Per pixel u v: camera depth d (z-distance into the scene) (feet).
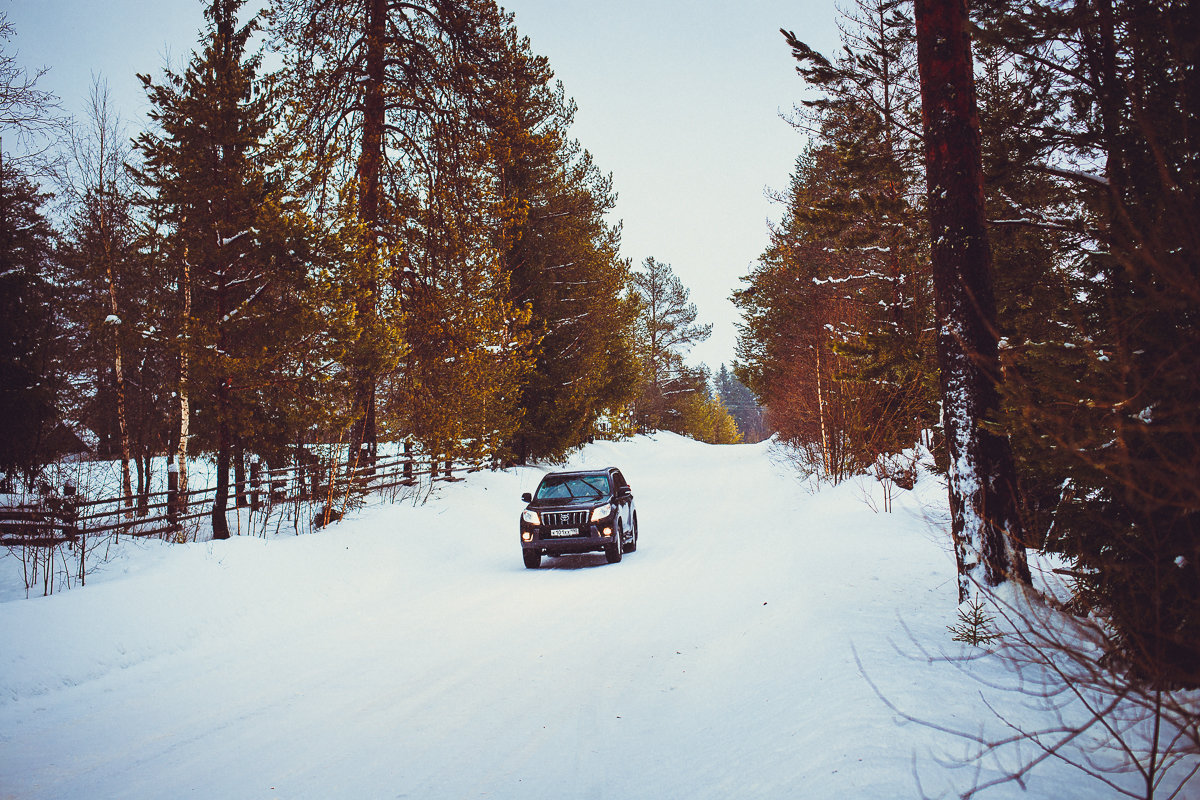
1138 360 10.90
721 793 12.24
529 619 28.73
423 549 45.93
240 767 15.16
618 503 44.78
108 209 59.98
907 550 31.81
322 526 44.19
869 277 59.93
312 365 39.19
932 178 20.99
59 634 23.50
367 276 42.14
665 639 24.29
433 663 22.97
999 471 19.17
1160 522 11.28
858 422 58.90
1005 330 21.43
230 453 39.42
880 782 10.77
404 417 58.39
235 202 38.11
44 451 44.21
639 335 215.31
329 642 26.53
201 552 33.30
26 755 16.30
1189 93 12.83
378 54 53.93
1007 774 10.62
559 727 16.71
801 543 38.34
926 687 14.61
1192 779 10.06
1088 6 20.27
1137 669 10.48
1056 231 25.00
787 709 15.52
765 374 118.11
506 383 75.05
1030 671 14.97
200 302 43.68
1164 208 10.71
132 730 17.83
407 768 14.67
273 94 41.88
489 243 59.21
